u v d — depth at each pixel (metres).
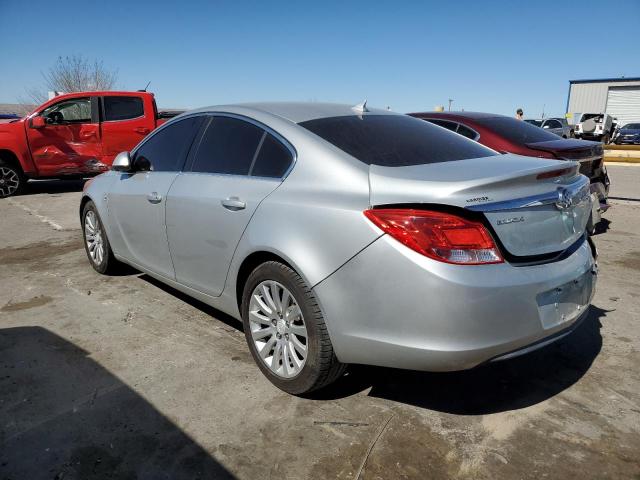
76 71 31.81
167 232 3.62
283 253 2.64
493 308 2.24
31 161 9.99
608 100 44.81
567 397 2.83
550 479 2.22
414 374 3.09
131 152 4.29
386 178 2.47
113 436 2.50
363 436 2.50
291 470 2.28
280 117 3.11
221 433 2.53
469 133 6.01
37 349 3.37
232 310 3.24
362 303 2.40
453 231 2.22
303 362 2.70
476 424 2.60
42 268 5.15
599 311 4.00
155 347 3.41
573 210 2.68
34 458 2.34
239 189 3.03
